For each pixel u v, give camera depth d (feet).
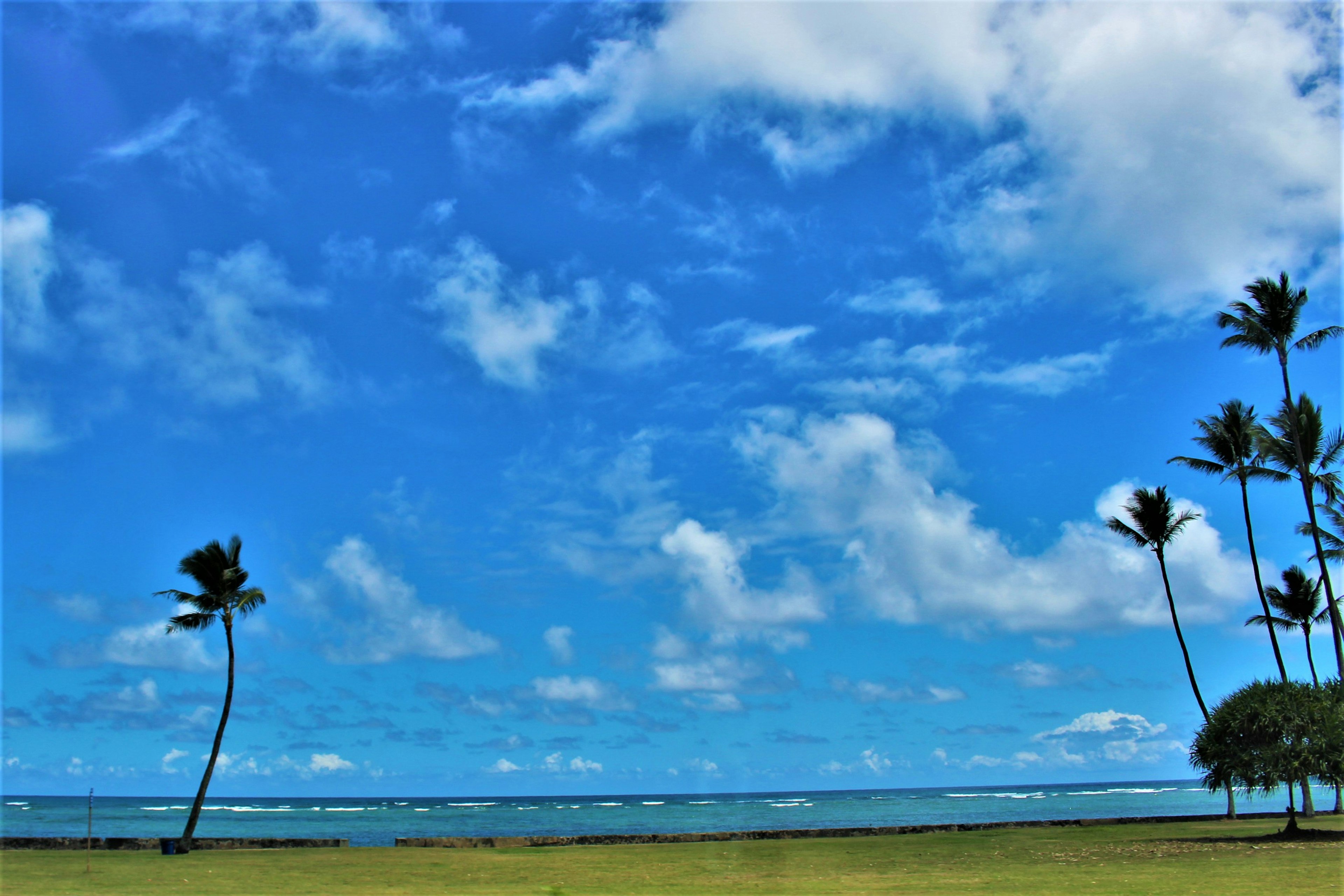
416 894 69.62
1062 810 335.06
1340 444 125.29
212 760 119.96
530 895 68.85
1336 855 86.07
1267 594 151.33
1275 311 122.83
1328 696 105.09
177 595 115.75
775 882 78.69
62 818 338.95
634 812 413.80
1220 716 109.19
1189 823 150.61
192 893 69.41
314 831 258.78
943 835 142.10
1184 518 144.87
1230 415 136.36
